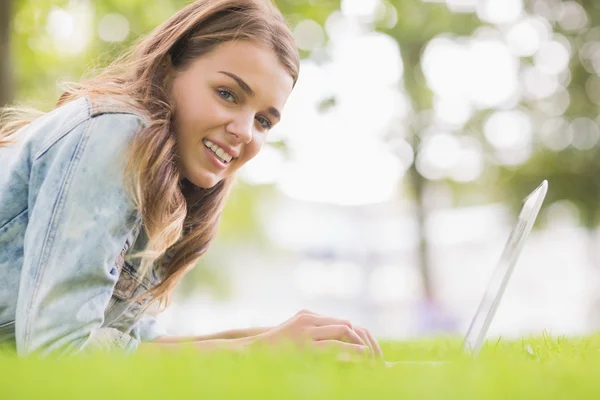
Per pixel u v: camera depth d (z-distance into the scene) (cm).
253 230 3356
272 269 4362
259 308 4331
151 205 245
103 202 229
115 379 124
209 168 270
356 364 188
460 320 1956
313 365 165
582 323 2002
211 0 274
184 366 148
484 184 1809
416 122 1739
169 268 306
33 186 241
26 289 220
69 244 222
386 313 3192
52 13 1109
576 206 1730
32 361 170
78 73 1128
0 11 790
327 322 228
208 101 264
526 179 1745
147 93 261
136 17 1111
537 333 514
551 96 1759
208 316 2867
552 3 1736
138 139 237
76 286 222
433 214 1792
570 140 1731
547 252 1981
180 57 272
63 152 233
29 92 1142
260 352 188
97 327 226
